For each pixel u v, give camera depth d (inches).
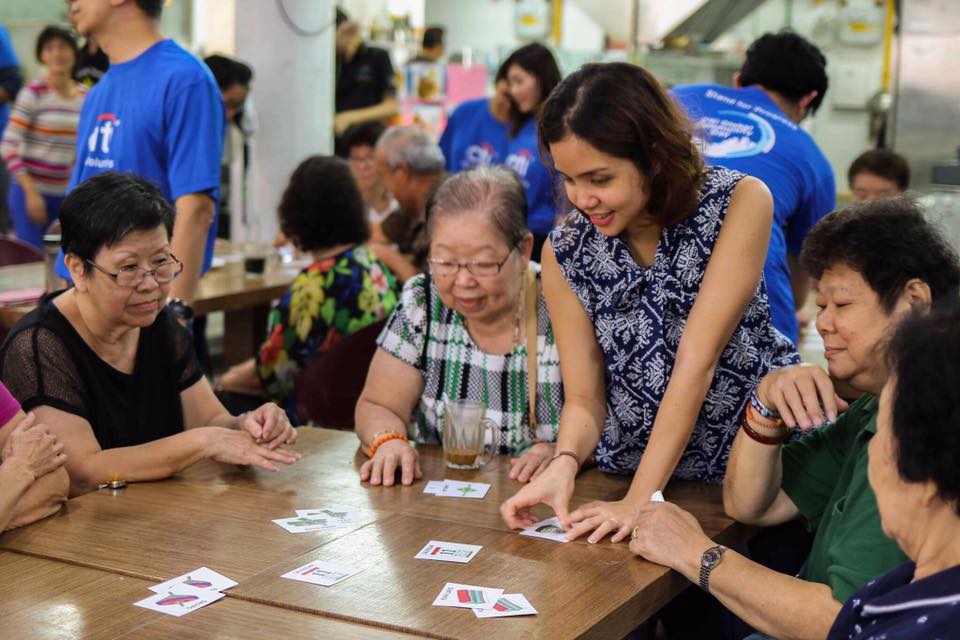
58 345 94.0
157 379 101.8
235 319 201.6
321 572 73.3
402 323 104.3
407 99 327.6
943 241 75.1
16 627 64.7
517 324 101.3
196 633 64.0
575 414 91.8
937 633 54.0
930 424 53.3
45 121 254.4
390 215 194.7
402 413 104.6
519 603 69.0
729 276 84.9
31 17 350.0
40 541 78.7
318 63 263.7
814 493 86.7
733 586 73.1
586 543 80.5
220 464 98.2
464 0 361.7
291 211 150.1
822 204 136.2
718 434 92.7
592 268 90.0
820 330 78.3
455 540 80.2
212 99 138.8
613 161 78.2
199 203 136.8
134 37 138.9
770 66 137.1
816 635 69.9
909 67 214.4
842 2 281.9
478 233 95.0
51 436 84.6
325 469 97.2
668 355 89.3
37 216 256.4
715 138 133.8
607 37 344.2
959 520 54.7
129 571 73.2
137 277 92.0
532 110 195.5
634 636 87.0
